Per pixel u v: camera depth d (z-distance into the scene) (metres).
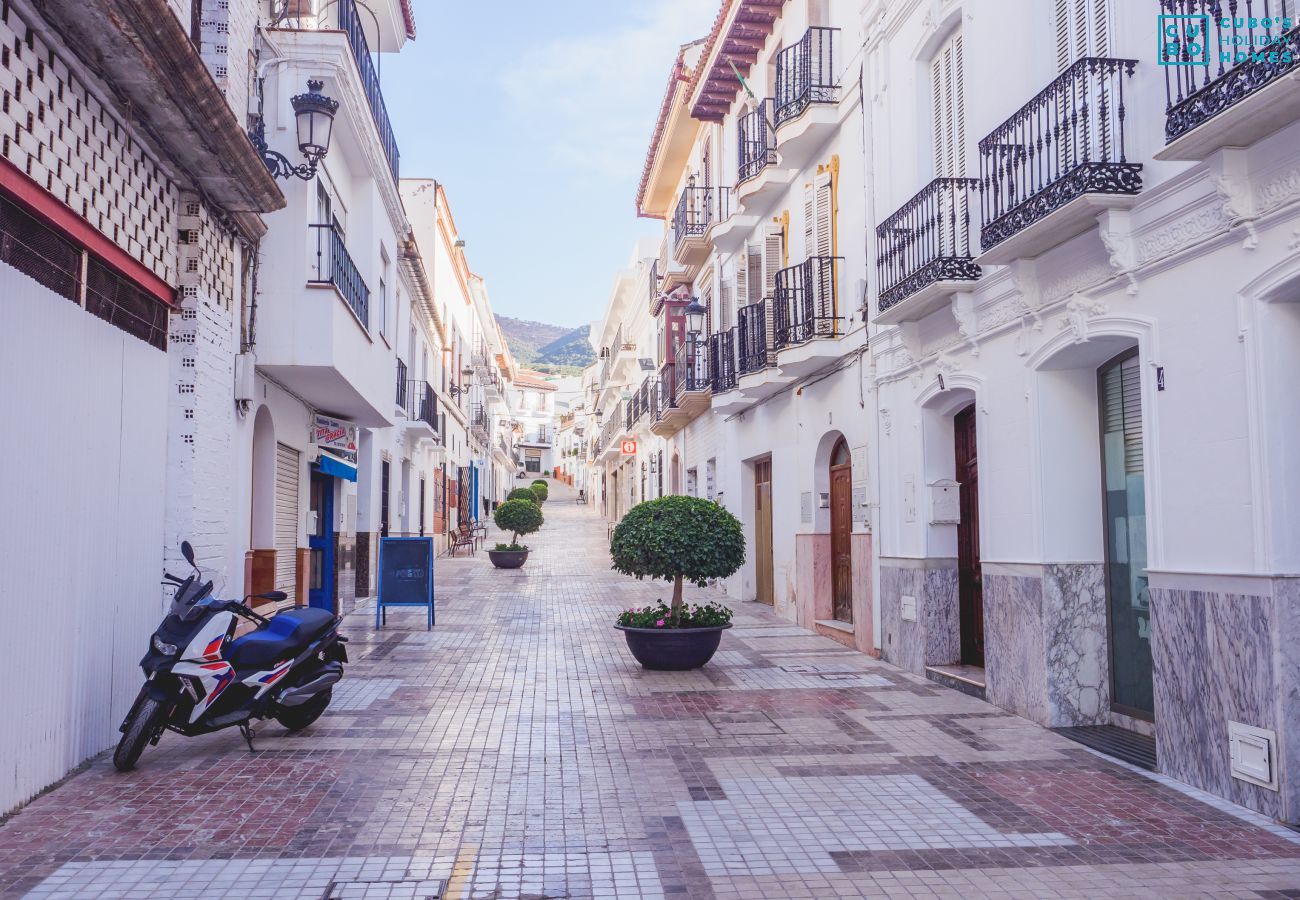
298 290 10.03
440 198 27.78
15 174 5.12
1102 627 7.81
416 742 7.15
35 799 5.56
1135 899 4.32
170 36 5.88
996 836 5.15
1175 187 6.09
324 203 11.14
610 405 49.06
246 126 9.20
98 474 6.30
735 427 18.59
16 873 4.48
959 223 9.07
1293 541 5.36
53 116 5.54
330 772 6.31
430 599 13.98
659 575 10.52
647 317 32.34
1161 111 6.29
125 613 6.79
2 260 5.07
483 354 42.50
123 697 6.77
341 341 10.59
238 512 9.17
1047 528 7.81
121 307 6.69
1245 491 5.55
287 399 11.73
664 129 21.95
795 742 7.24
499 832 5.18
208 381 8.09
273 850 4.85
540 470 99.56
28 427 5.37
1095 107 6.81
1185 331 6.09
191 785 5.94
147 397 7.11
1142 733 7.34
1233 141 5.39
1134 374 7.46
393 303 15.55
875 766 6.57
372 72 12.53
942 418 10.20
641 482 33.78
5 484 5.14
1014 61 8.27
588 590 19.94
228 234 8.66
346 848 4.89
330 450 14.00
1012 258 7.84
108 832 5.05
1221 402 5.76
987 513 8.72
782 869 4.68
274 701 7.03
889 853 4.90
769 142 15.04
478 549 34.25
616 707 8.46
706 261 20.61
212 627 6.52
